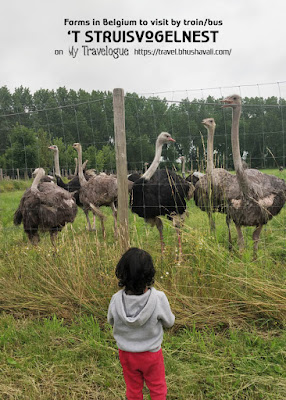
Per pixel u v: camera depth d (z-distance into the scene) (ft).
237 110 14.26
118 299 6.25
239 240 14.96
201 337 9.24
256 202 14.03
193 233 12.94
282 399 7.22
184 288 11.23
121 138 12.52
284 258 14.16
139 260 6.13
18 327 10.36
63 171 35.70
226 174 15.21
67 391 7.73
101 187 20.71
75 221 25.86
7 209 25.98
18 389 7.80
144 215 16.60
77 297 11.26
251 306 10.45
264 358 8.51
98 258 12.37
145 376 6.37
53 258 13.05
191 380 7.84
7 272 13.29
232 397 7.38
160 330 6.35
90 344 9.16
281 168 17.44
